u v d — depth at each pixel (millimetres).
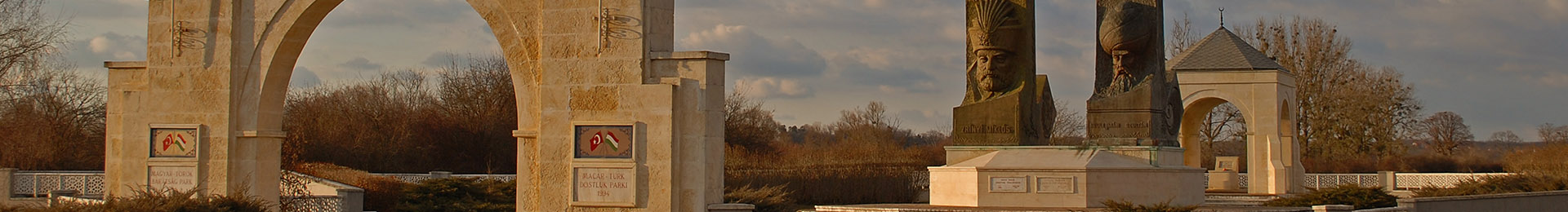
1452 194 31109
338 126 54969
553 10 21062
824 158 39406
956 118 26578
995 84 26406
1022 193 23766
